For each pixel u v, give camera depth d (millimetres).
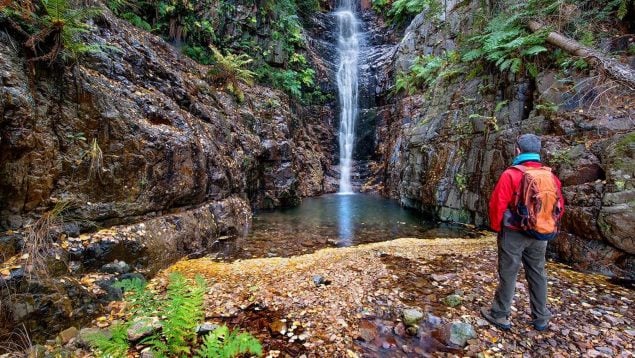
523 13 6523
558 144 5152
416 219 8391
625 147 4184
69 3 4105
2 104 2887
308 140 13992
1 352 2359
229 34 11039
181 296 2564
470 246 5531
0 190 2980
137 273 3867
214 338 2217
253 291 3703
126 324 2523
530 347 2658
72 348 2568
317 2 16484
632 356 2496
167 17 9062
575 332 2828
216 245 5934
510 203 2814
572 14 6113
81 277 3387
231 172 7496
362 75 16703
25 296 2629
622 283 3814
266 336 2814
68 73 3777
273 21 12562
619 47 5578
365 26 18844
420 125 10023
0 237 2924
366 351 2652
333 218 8539
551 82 5820
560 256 4676
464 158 7641
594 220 4223
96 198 3980
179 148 5414
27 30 3344
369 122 15562
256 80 11688
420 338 2828
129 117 4660
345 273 4277
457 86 8820
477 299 3451
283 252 5543
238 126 8859
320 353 2602
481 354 2588
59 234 3398
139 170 4586
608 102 4965
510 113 6566
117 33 5840
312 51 15562
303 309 3287
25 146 3127
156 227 4723
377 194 13336
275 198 10125
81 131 3879
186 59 8586
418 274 4203
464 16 10039
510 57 6531
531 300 2906
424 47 12516
